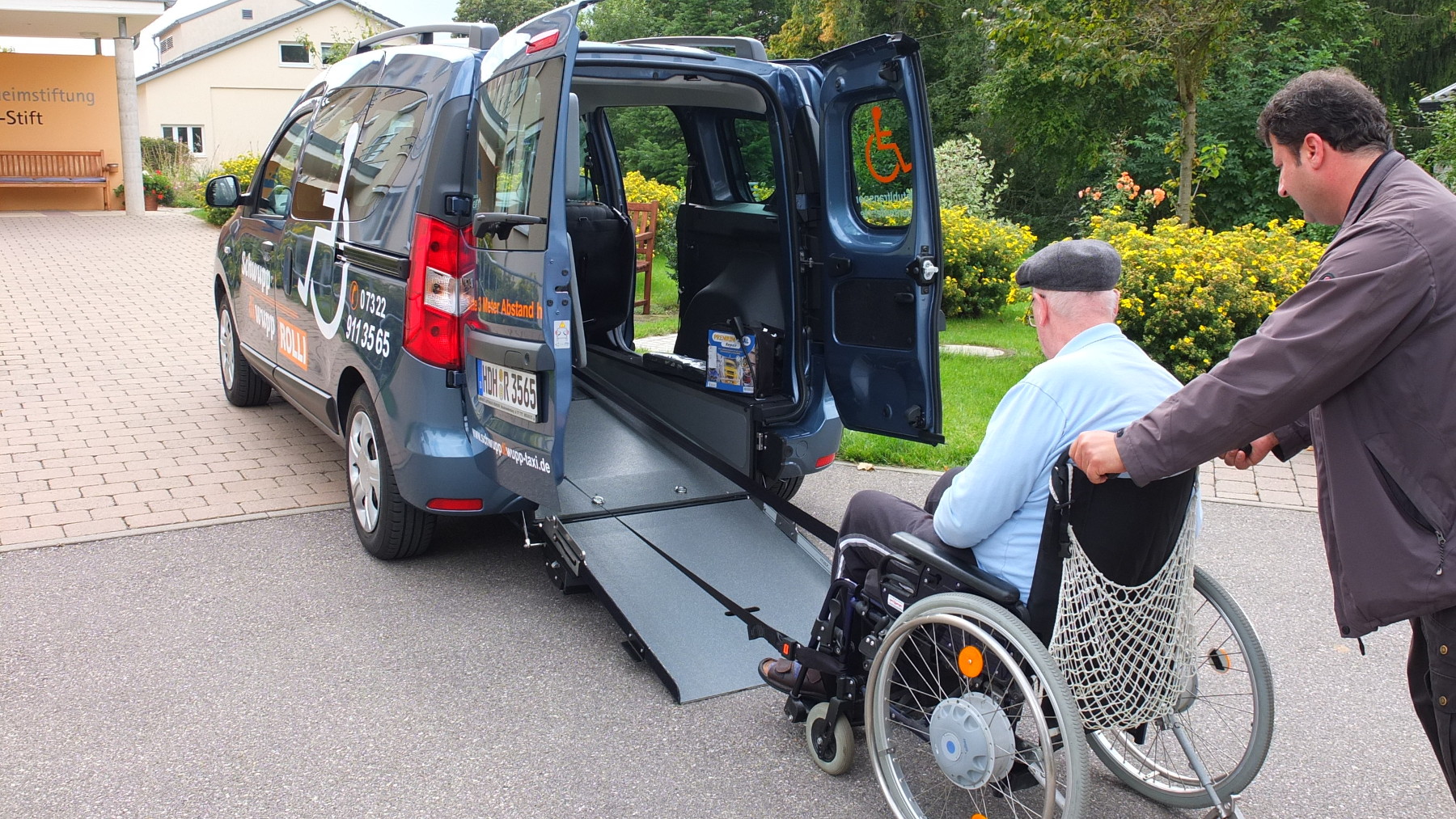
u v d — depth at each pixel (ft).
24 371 24.75
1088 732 10.35
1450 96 51.55
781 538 14.01
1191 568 8.66
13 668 11.53
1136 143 57.06
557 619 13.14
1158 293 24.38
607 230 18.42
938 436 13.65
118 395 22.93
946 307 35.17
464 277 12.67
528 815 9.32
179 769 9.80
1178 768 10.19
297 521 16.08
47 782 9.52
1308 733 11.09
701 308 17.61
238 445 19.61
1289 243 26.99
